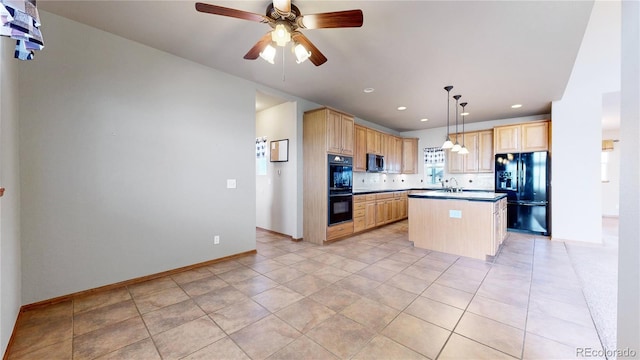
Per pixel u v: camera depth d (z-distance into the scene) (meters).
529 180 4.94
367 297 2.42
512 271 3.06
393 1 2.01
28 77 2.16
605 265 3.27
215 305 2.27
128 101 2.68
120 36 2.62
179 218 3.05
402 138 7.16
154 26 2.44
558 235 4.52
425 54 2.86
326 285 2.69
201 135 3.23
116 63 2.60
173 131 3.00
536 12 2.12
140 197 2.76
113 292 2.52
